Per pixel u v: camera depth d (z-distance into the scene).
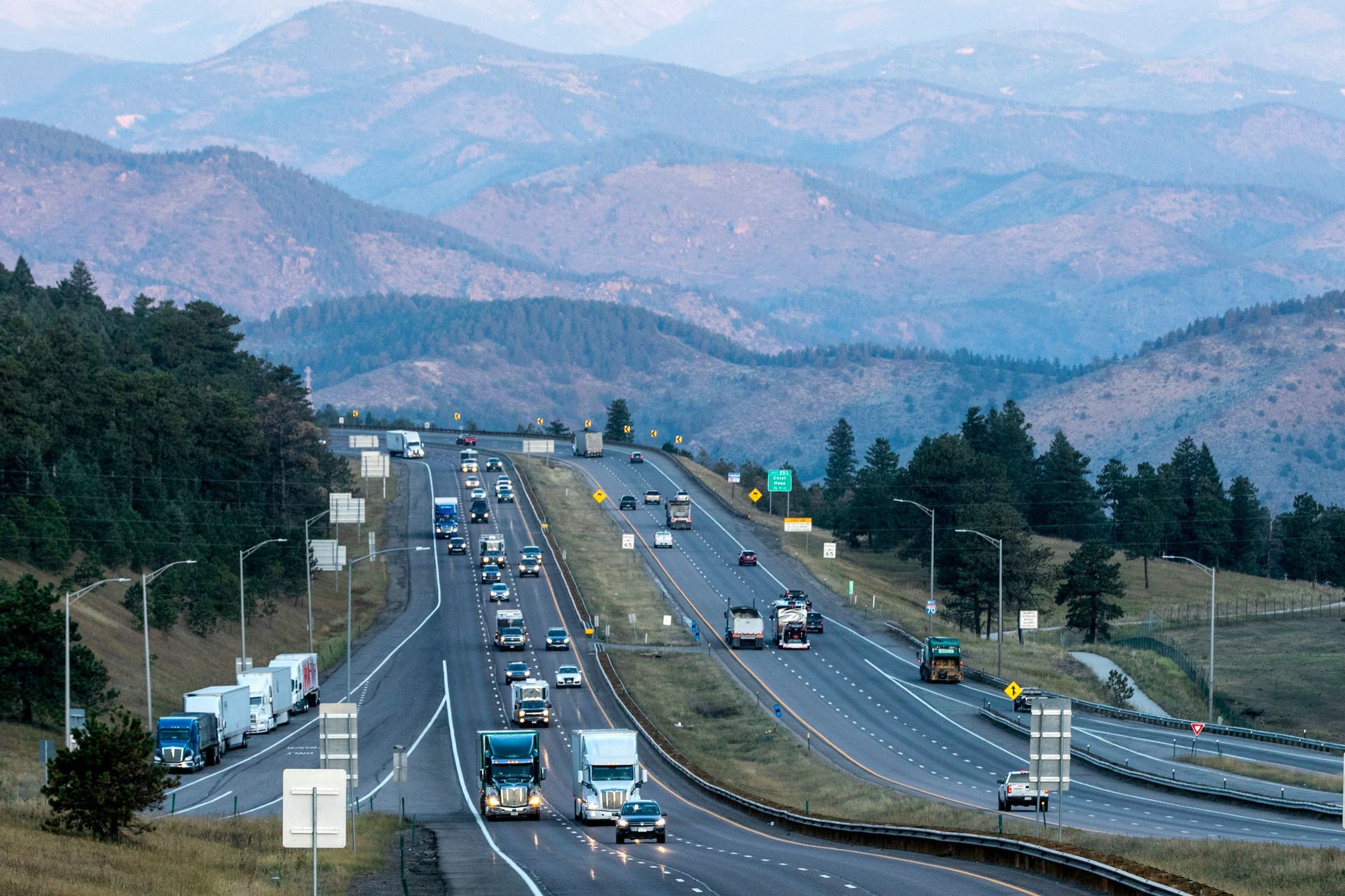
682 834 125.19
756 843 117.62
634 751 132.38
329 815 67.50
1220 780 157.38
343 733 99.94
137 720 104.50
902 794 152.62
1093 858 84.12
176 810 133.88
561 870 97.44
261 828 116.69
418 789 158.75
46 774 133.38
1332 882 87.56
